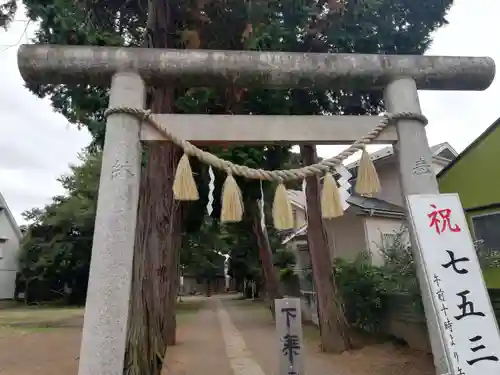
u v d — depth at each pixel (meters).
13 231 25.95
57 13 6.26
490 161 7.25
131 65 3.22
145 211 5.76
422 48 7.54
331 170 3.20
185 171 3.04
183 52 3.30
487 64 3.55
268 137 3.17
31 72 3.16
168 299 8.99
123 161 2.96
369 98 8.05
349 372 6.75
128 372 4.65
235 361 8.12
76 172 23.14
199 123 3.15
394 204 12.95
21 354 8.91
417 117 3.33
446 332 2.56
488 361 2.49
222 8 5.90
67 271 22.55
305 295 14.44
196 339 11.13
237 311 20.36
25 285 24.11
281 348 3.84
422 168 3.21
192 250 26.47
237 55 3.33
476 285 2.70
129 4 6.87
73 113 8.46
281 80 3.39
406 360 7.16
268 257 14.88
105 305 2.66
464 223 2.90
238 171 3.09
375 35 7.24
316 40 7.49
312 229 9.09
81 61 3.18
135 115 3.09
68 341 10.74
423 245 2.82
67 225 22.48
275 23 6.62
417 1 7.01
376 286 9.19
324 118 3.28
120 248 2.79
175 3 6.23
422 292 2.90
